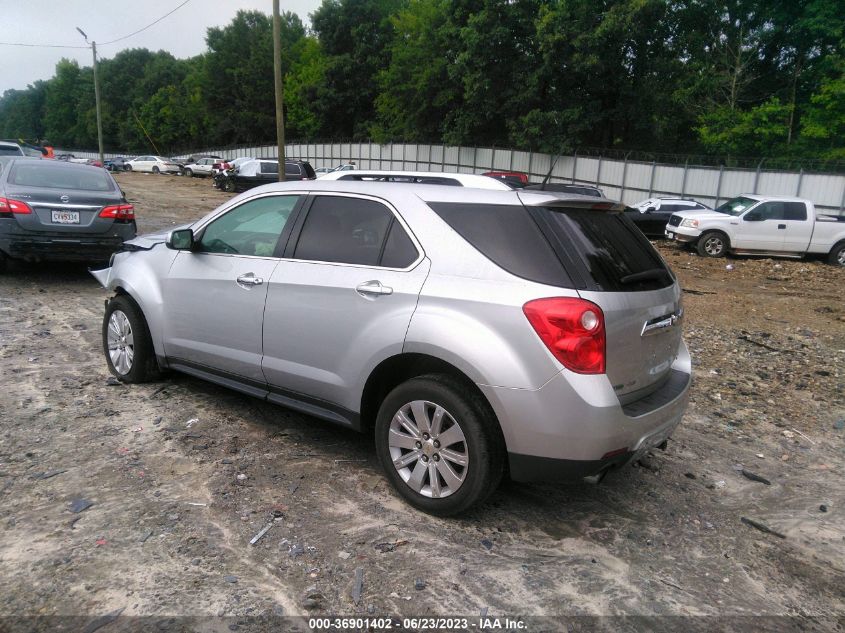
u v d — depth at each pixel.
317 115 55.69
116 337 5.12
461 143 39.78
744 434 4.92
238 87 67.81
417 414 3.30
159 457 3.84
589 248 3.13
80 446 3.92
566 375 2.88
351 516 3.31
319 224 3.86
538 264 3.03
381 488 3.62
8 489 3.37
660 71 34.59
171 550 2.92
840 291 13.12
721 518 3.58
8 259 9.52
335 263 3.66
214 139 73.00
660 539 3.31
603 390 2.90
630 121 36.56
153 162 53.31
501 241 3.16
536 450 2.97
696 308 10.57
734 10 35.84
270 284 3.90
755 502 3.80
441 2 40.16
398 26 43.41
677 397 3.41
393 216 3.53
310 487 3.59
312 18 54.44
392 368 3.52
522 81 35.53
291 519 3.24
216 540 3.02
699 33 35.75
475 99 36.91
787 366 6.94
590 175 33.34
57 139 112.00
